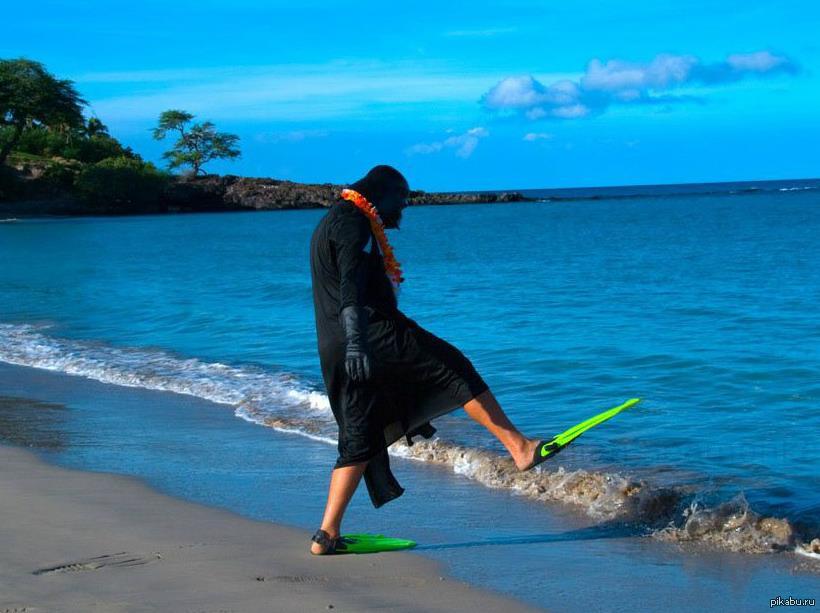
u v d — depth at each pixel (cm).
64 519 477
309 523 477
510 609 357
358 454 425
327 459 621
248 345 1207
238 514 493
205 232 5744
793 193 13250
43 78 9325
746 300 1606
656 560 417
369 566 409
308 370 998
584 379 909
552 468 578
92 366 1055
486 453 610
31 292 2052
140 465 607
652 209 8362
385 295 429
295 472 586
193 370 1009
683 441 646
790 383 853
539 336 1224
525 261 2891
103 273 2631
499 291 1938
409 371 427
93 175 9362
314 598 366
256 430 720
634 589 380
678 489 520
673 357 1013
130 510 497
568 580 392
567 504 511
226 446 665
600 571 403
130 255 3550
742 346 1083
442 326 1377
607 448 630
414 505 515
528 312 1526
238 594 370
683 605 362
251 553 425
